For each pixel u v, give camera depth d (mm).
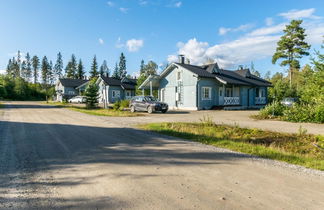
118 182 3867
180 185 3750
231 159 5449
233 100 26625
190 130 9891
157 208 2947
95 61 93625
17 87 60656
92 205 3031
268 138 8633
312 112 13094
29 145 6738
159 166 4805
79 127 10688
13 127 10594
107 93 41906
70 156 5520
